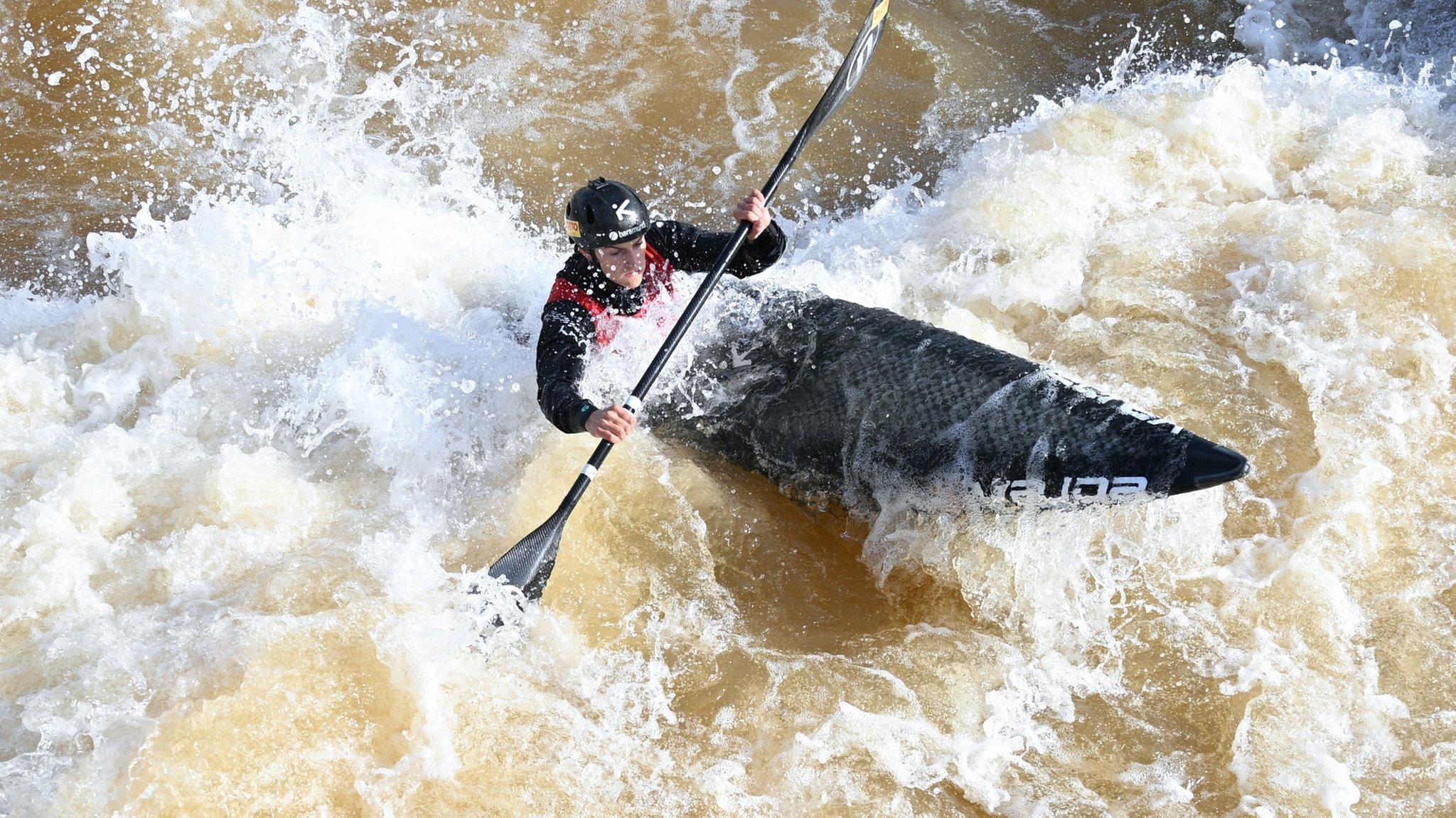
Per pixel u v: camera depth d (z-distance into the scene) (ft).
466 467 25.82
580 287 25.14
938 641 22.26
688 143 38.17
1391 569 22.63
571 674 21.59
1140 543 23.21
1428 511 23.54
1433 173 33.76
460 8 43.27
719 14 43.78
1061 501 22.67
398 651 20.80
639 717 20.84
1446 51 40.68
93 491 24.08
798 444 25.39
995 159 34.88
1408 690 20.57
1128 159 34.45
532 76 40.68
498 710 20.44
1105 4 44.32
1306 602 22.03
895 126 38.88
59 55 39.73
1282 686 20.67
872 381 24.98
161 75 39.29
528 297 31.09
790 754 19.99
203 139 37.17
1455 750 19.52
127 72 39.32
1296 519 23.59
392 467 25.82
